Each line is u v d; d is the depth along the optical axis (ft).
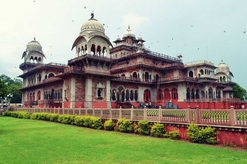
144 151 33.68
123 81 130.62
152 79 151.12
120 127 53.93
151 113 49.55
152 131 46.68
